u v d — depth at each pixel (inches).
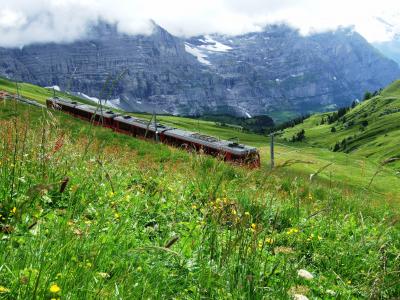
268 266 260.1
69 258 197.5
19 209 190.5
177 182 448.8
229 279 226.5
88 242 218.2
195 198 416.5
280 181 520.4
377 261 315.3
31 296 161.6
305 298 240.8
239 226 255.0
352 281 300.5
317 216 431.5
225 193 406.3
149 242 256.4
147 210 323.6
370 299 245.3
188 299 211.0
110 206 295.6
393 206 640.4
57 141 317.4
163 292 206.4
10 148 314.3
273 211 385.4
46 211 259.4
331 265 315.0
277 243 326.0
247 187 429.7
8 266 179.5
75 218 267.1
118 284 191.8
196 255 250.5
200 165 515.2
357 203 589.6
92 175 335.3
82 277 181.3
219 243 271.9
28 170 308.7
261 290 222.5
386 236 389.1
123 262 216.2
